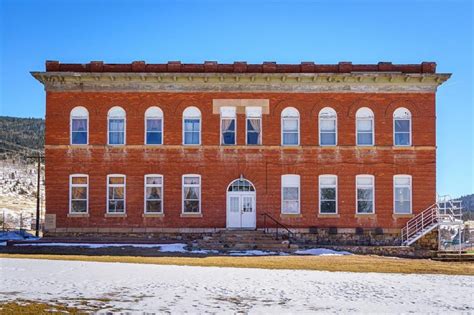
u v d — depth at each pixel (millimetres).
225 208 41188
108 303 17266
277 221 41031
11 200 76562
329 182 41594
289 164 41406
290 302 18406
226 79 41500
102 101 41688
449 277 26125
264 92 41844
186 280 22500
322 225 41156
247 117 41750
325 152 41562
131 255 33000
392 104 41906
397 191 41656
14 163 105812
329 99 41844
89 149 41375
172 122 41562
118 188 41375
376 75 41219
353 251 37594
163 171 41344
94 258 30719
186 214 41062
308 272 26359
